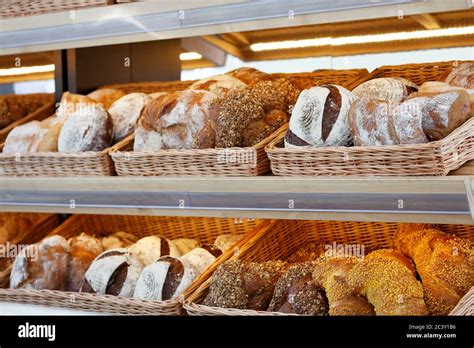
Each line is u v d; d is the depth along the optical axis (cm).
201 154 203
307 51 261
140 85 279
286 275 191
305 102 192
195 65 281
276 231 230
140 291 209
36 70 289
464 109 173
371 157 178
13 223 267
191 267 211
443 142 169
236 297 192
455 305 177
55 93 278
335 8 188
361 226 238
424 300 180
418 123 173
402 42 246
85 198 221
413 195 171
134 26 216
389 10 183
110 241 247
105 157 222
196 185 202
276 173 194
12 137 243
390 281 176
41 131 241
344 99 190
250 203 194
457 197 166
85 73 278
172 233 270
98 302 210
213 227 262
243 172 198
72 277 228
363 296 180
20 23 234
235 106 207
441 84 199
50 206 228
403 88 203
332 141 189
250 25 201
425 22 240
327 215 184
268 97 212
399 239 206
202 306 192
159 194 208
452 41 238
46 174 231
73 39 226
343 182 179
